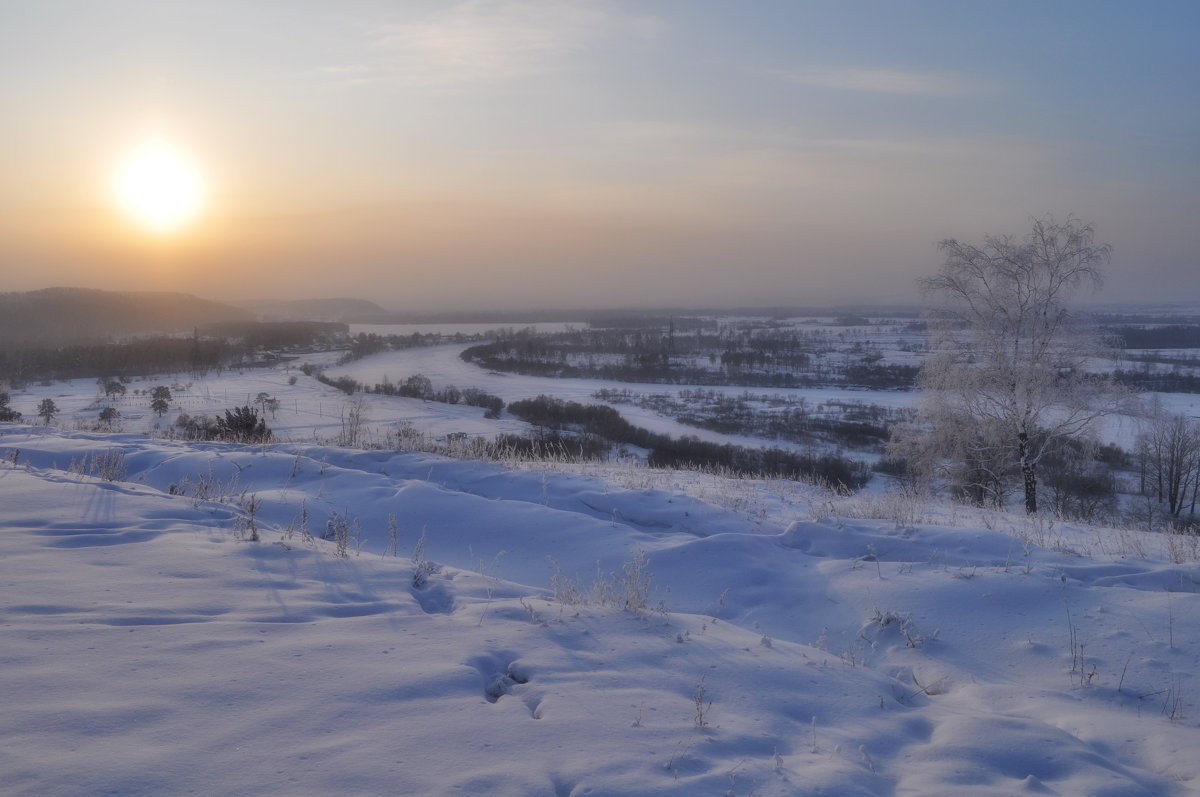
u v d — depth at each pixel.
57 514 6.67
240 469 10.35
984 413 21.25
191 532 6.52
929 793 3.42
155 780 2.90
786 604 6.96
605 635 5.03
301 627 4.59
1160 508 28.17
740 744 3.66
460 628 4.80
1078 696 5.05
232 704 3.54
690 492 11.01
